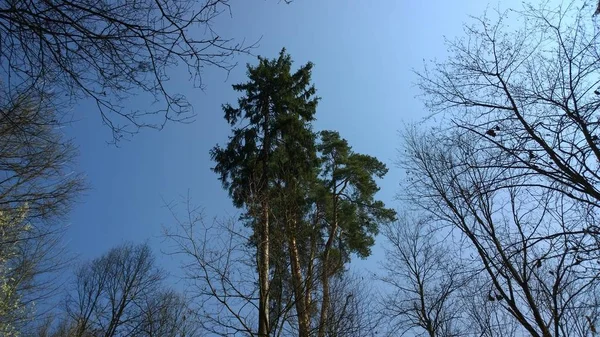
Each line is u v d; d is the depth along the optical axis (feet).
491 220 26.89
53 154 27.32
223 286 28.84
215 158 50.31
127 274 63.87
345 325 32.78
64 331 60.39
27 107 16.53
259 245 30.94
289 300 30.55
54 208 30.27
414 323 39.60
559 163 18.75
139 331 54.90
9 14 11.64
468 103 22.63
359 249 55.47
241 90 54.85
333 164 61.93
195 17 13.06
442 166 30.68
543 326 24.40
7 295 41.81
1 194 27.68
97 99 13.71
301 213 38.47
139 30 12.87
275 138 50.72
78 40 12.74
